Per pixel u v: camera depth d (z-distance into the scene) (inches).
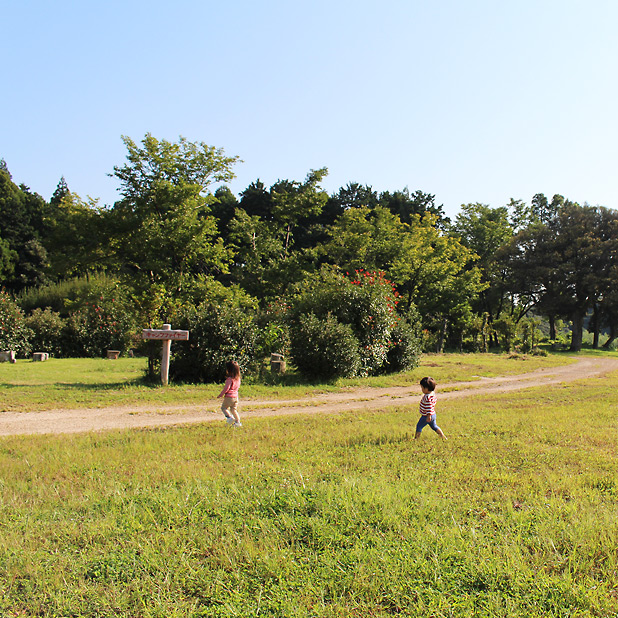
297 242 2026.3
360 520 181.3
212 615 128.9
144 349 644.7
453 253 1899.6
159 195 909.2
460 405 492.4
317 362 658.8
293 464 257.9
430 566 149.0
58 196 2736.2
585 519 178.7
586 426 359.6
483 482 228.2
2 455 283.7
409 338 815.7
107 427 382.9
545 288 2128.4
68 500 209.2
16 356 1058.1
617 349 2212.1
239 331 633.0
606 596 133.6
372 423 386.3
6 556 157.2
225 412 378.3
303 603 133.3
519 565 146.8
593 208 2080.5
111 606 134.0
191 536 172.4
